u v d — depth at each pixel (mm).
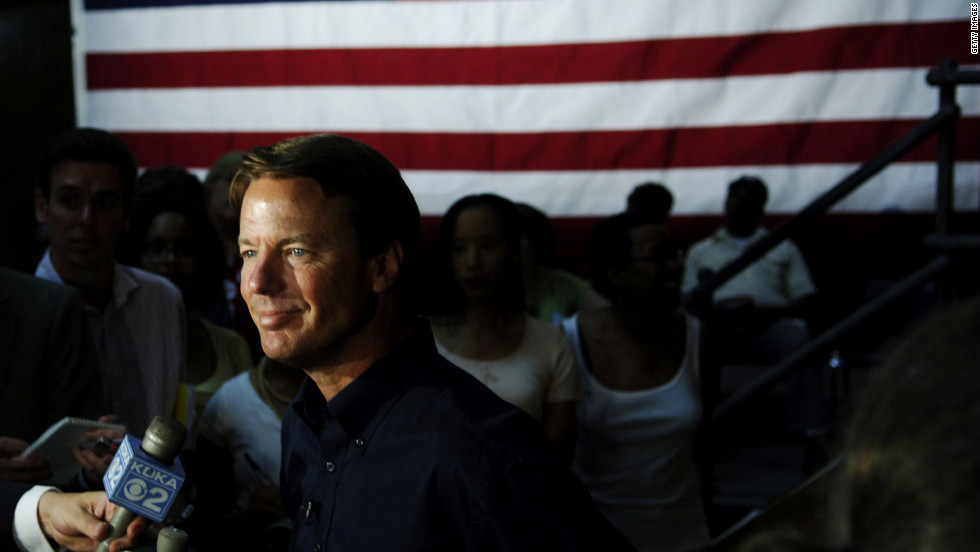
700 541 2307
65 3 5312
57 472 1664
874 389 443
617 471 2311
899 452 411
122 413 2285
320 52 5234
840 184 3189
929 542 392
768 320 4824
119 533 1200
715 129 4957
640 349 2373
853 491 442
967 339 408
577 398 2273
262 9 5258
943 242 2930
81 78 5414
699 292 3451
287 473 1256
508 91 5109
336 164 1040
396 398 1091
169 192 2938
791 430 4641
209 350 2602
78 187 2152
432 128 5180
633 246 2316
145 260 2820
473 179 5160
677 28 4945
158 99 5371
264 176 1058
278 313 1054
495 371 2193
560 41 5051
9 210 4797
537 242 3387
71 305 1980
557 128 5086
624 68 5008
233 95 5312
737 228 4871
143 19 5344
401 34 5172
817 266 4949
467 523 1004
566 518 1019
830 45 4801
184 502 1841
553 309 3723
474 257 2203
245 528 1971
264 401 2133
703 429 2557
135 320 2357
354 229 1053
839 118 4828
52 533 1351
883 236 4848
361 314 1080
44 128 5121
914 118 4758
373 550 1038
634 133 5023
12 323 1877
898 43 4738
